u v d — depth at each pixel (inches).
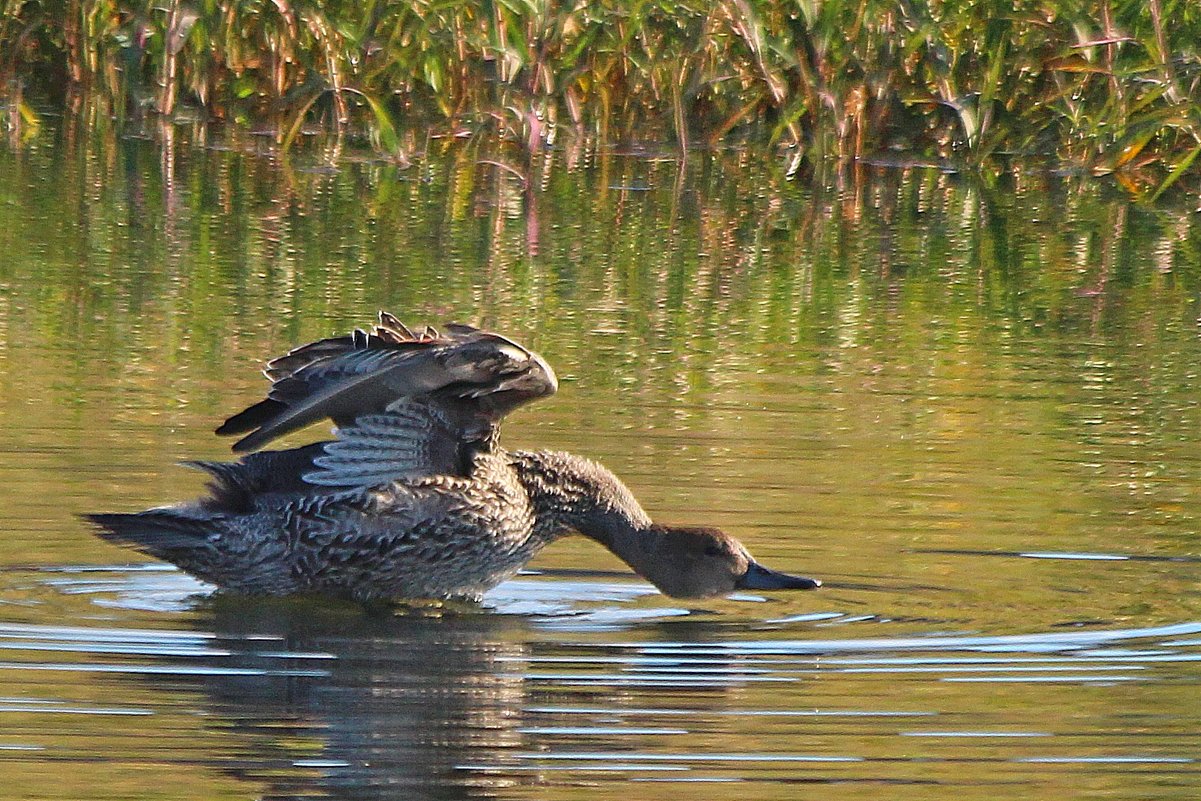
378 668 352.2
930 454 506.3
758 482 478.3
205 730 315.0
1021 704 331.9
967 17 941.2
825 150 956.0
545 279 708.7
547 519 420.2
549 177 920.3
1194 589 404.5
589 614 399.2
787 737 314.8
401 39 970.1
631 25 930.7
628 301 680.4
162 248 741.3
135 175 891.4
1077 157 973.2
